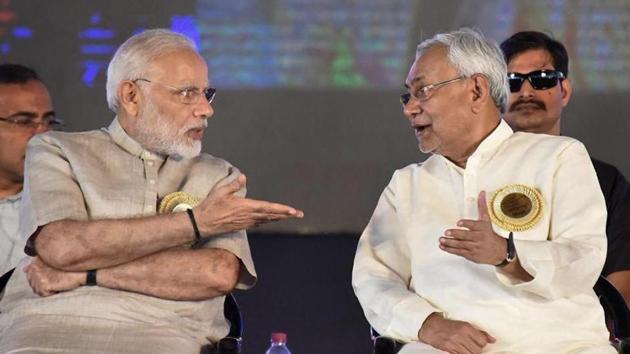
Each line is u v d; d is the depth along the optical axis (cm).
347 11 1229
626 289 713
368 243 657
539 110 768
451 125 630
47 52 1229
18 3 1227
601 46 1205
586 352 583
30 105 739
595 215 603
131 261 601
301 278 1093
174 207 621
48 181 614
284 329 988
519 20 1208
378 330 629
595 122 1209
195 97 630
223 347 583
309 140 1248
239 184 591
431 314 606
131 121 632
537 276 574
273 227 1239
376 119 1241
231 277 608
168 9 1231
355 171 1248
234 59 1236
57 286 598
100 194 615
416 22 1223
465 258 582
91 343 588
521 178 620
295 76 1238
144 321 603
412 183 650
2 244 713
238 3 1232
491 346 598
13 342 587
